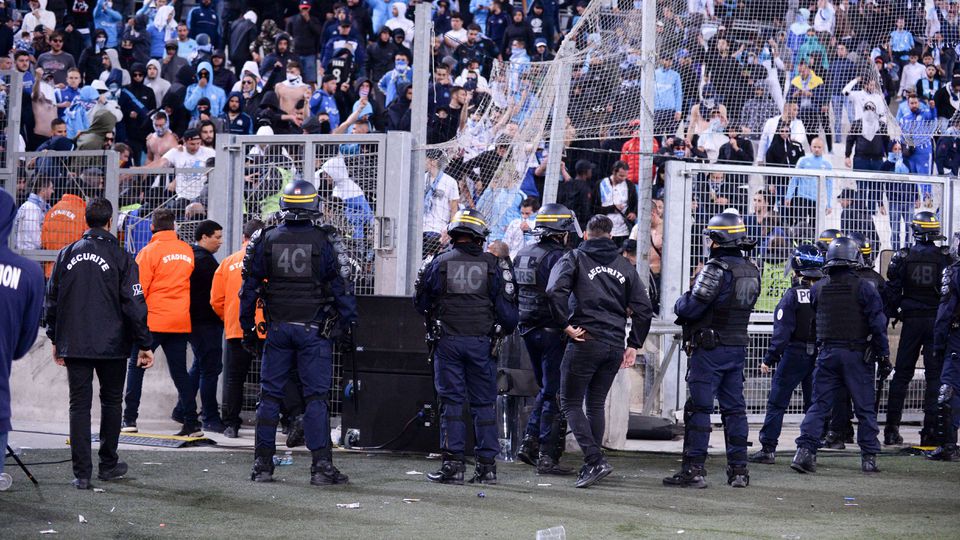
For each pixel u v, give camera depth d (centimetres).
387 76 4800
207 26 5266
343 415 2709
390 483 2247
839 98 3612
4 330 1405
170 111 4900
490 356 2264
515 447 2623
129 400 2850
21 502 1972
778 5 3600
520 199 3425
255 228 2841
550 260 2403
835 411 2923
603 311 2238
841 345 2509
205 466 2417
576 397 2247
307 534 1736
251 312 2234
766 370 2714
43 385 3153
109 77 4988
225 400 2917
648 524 1856
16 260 1425
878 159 4384
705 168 3275
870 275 2981
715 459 2694
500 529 1795
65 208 3328
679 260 3272
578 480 2252
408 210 3036
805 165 4044
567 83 3294
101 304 2108
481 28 5019
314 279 2198
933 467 2611
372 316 2659
